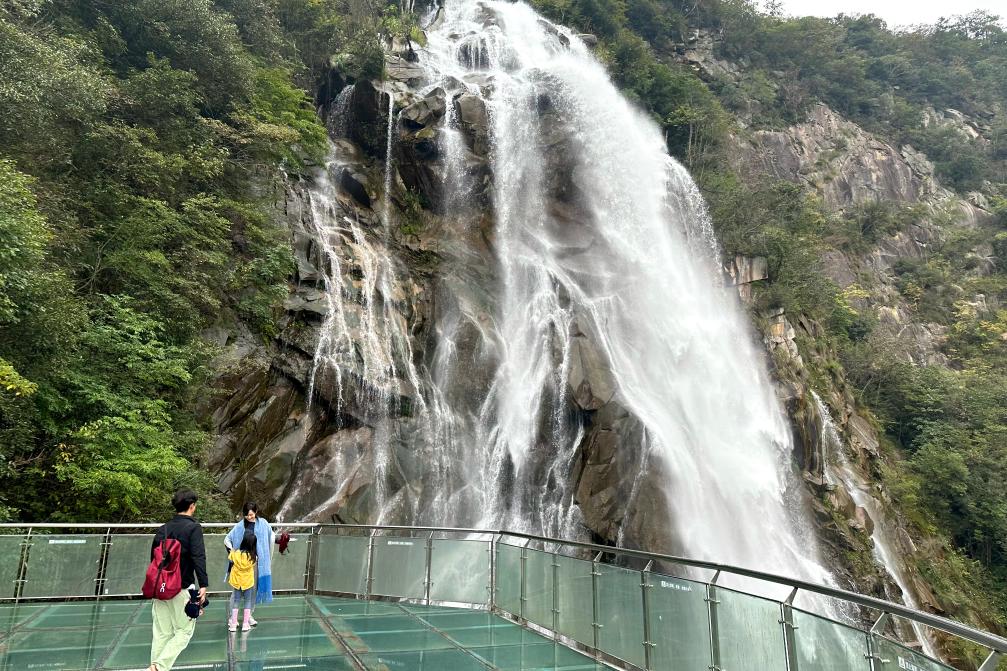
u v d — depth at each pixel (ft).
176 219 62.54
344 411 69.26
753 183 174.29
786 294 130.93
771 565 78.84
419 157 105.91
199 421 58.29
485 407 78.64
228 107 84.33
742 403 100.68
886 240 226.79
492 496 73.82
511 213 108.78
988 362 186.50
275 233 75.97
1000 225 254.27
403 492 67.26
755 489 86.58
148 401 49.21
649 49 221.05
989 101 323.37
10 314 39.22
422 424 73.51
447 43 150.10
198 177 69.87
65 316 45.16
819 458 107.14
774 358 116.06
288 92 94.99
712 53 249.14
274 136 82.84
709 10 257.34
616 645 24.97
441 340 82.33
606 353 83.87
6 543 33.99
